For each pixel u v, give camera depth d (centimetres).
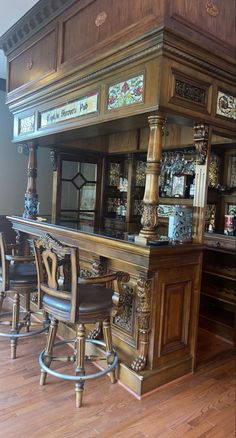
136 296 227
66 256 209
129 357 231
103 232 263
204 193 228
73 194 420
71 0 246
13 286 254
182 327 236
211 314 341
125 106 208
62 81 263
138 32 193
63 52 262
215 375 244
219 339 308
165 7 178
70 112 264
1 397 205
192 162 356
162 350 224
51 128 291
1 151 476
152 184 208
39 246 213
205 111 213
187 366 240
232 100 232
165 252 204
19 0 268
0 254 263
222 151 355
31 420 187
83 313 197
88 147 413
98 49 224
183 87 198
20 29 310
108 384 224
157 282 214
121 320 241
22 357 256
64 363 248
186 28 189
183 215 229
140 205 428
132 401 208
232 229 324
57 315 204
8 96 355
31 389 215
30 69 312
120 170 457
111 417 192
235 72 223
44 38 287
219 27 209
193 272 234
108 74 220
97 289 227
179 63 193
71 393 213
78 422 187
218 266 346
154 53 186
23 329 304
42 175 517
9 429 179
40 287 218
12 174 488
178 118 208
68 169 413
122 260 220
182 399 213
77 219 421
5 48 351
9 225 479
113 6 213
